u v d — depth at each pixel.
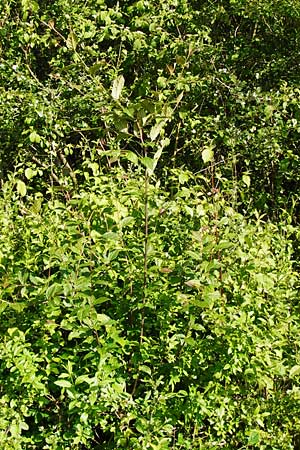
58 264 3.20
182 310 3.07
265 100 5.12
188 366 3.13
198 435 3.26
